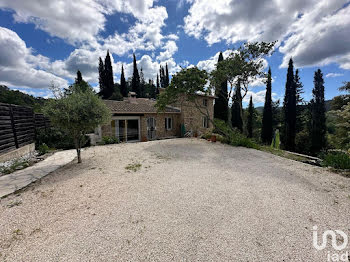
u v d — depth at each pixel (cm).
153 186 400
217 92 1304
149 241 217
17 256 192
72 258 188
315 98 2355
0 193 361
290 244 214
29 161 612
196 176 471
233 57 1090
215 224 254
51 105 517
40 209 296
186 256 193
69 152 804
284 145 2520
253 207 305
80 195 351
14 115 662
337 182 431
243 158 694
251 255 196
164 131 1612
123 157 701
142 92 4478
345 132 1501
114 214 279
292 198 342
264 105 2536
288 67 2477
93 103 565
